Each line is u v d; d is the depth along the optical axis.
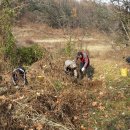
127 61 11.54
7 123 6.57
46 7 21.75
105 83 9.67
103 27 16.44
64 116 7.10
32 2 19.75
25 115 6.75
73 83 9.46
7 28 11.16
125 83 9.57
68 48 11.95
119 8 14.16
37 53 11.54
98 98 8.56
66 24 15.48
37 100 7.22
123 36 14.12
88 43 22.11
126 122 7.35
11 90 8.03
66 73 9.83
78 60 10.10
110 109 8.04
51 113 7.03
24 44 14.16
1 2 11.65
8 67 10.42
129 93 8.81
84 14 17.17
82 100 8.20
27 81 8.95
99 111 7.92
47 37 28.09
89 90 9.14
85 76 10.20
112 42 14.92
